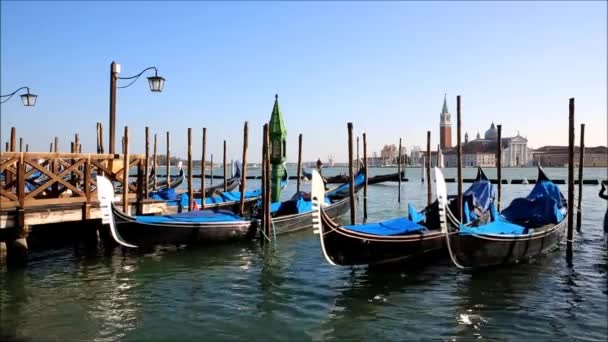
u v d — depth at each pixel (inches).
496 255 399.2
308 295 339.9
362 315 300.8
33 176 658.8
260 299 330.6
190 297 334.0
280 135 700.0
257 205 602.5
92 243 486.0
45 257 446.3
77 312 302.2
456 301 326.3
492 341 261.6
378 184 1883.6
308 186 1784.0
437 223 452.4
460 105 455.8
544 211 489.4
